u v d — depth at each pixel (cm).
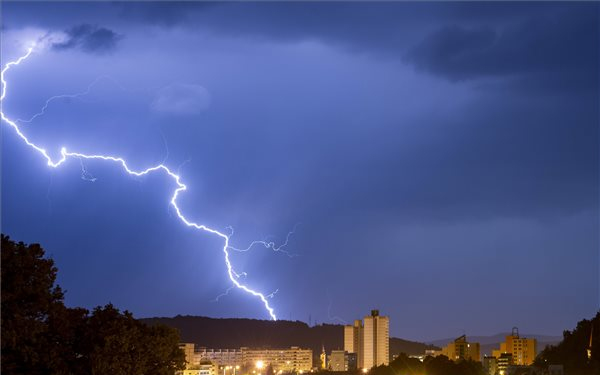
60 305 8169
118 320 9162
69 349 8356
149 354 9094
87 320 9019
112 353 8325
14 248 7881
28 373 7631
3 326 7400
